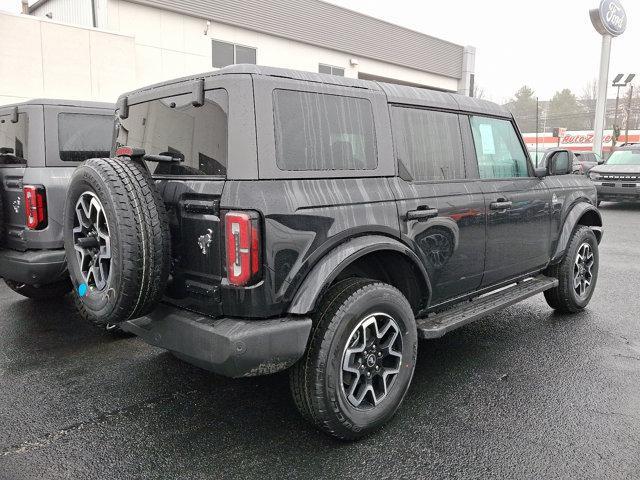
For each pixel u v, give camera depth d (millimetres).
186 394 3617
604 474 2658
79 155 4914
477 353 4312
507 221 4117
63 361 4207
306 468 2732
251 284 2568
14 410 3385
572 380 3771
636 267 7590
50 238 4594
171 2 14766
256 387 3723
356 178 3045
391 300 3031
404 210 3221
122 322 3047
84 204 2883
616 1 25344
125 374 3953
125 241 2590
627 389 3625
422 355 4281
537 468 2715
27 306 5711
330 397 2775
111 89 12359
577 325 5012
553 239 4773
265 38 17719
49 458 2838
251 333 2561
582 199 5223
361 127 3119
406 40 23828
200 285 2729
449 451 2879
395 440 2996
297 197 2695
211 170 2746
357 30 21188
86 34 11781
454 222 3602
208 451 2904
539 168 4656
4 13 10469
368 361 2996
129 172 2715
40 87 11148
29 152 4668
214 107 2746
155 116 3160
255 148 2602
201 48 15766
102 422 3230
